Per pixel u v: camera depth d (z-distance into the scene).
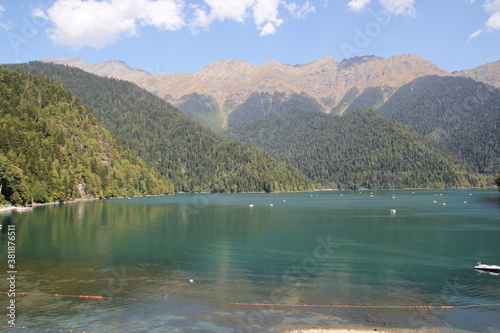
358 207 187.00
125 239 89.00
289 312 43.56
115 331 38.78
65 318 41.84
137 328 39.47
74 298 47.81
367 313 43.28
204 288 51.88
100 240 86.94
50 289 51.16
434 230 103.88
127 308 44.72
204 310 44.16
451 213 149.12
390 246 81.38
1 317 42.00
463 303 46.16
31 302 46.44
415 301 46.88
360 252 75.44
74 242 83.88
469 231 101.19
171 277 57.09
